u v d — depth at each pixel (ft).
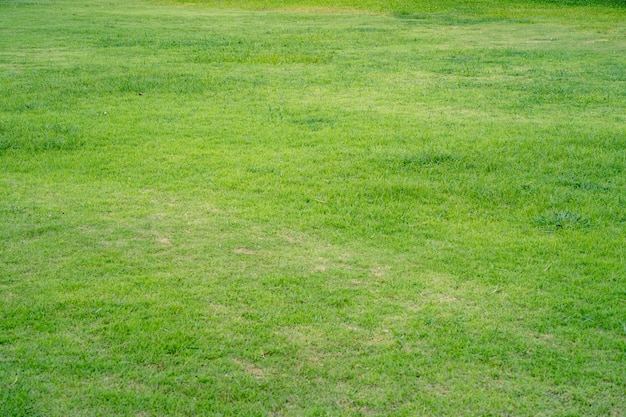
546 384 12.90
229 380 12.93
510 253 18.40
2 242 18.61
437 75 44.47
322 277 16.94
